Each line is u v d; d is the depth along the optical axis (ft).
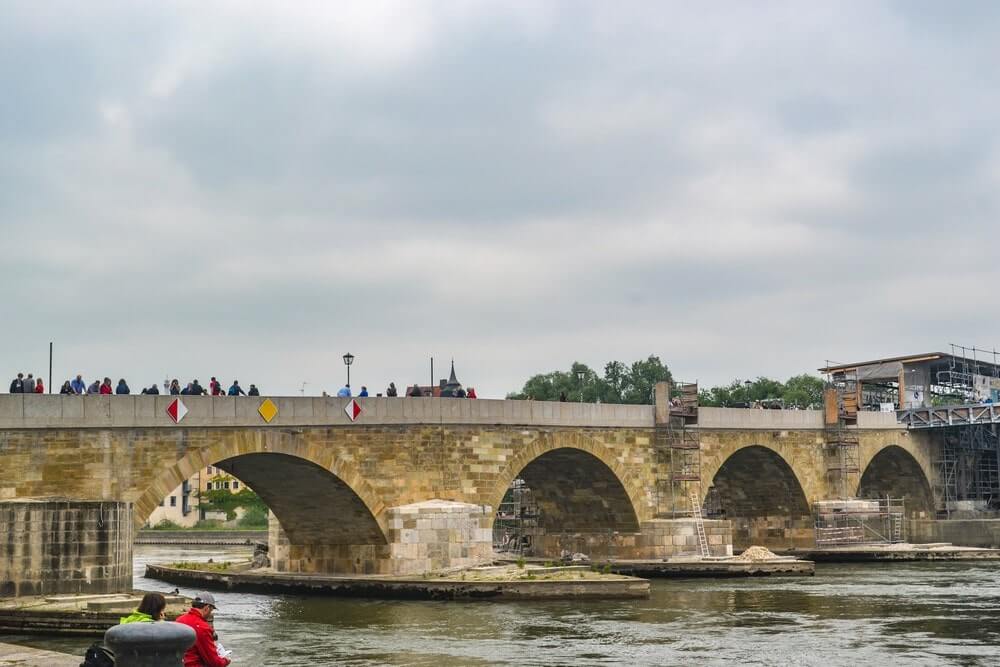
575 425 244.83
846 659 129.90
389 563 206.80
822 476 309.42
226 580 221.46
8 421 169.89
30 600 149.59
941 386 388.98
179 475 183.83
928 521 322.34
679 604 183.62
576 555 254.27
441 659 130.82
